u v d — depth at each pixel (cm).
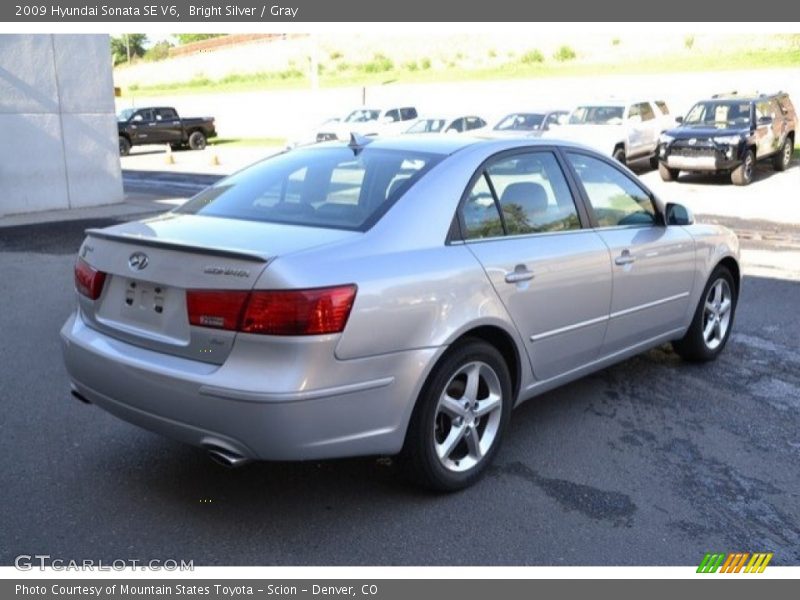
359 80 4697
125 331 355
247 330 312
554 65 4334
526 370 413
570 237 437
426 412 356
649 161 2234
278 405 307
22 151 1338
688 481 401
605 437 453
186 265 331
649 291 493
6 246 1030
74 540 338
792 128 2102
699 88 3100
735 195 1681
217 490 384
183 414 326
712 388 535
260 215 386
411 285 343
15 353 586
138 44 6512
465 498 379
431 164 393
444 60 4931
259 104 4016
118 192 1509
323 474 403
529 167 433
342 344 319
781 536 353
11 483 385
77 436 441
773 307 758
